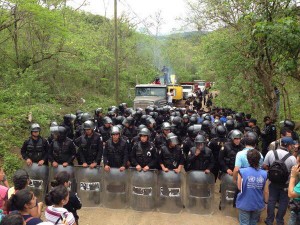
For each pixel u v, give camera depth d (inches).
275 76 503.8
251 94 592.1
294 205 187.0
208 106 1012.5
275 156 241.1
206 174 280.8
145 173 279.9
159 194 281.4
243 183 206.1
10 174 341.4
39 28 656.4
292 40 301.1
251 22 403.9
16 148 414.9
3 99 493.4
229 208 276.4
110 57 902.4
